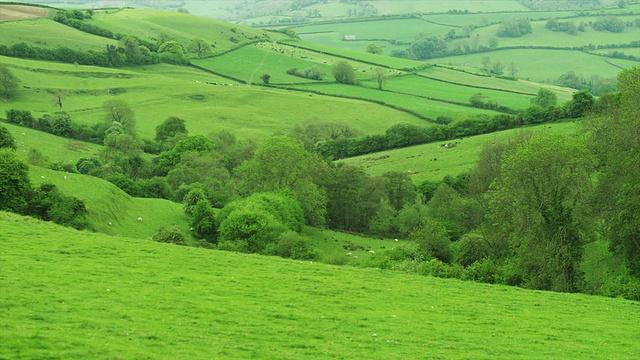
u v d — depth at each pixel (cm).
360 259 7850
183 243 7619
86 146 16162
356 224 12319
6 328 2656
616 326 3775
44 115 16825
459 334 3369
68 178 8950
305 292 4141
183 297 3681
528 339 3375
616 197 5884
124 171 14262
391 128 17650
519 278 5847
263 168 11050
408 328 3419
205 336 2936
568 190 5947
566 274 5650
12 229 5269
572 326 3722
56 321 2895
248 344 2870
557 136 6619
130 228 8481
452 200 10931
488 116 18988
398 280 4784
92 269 4172
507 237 6831
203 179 13112
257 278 4431
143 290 3753
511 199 6306
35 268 3997
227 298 3775
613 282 5412
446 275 5953
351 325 3397
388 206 11869
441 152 15662
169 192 11794
